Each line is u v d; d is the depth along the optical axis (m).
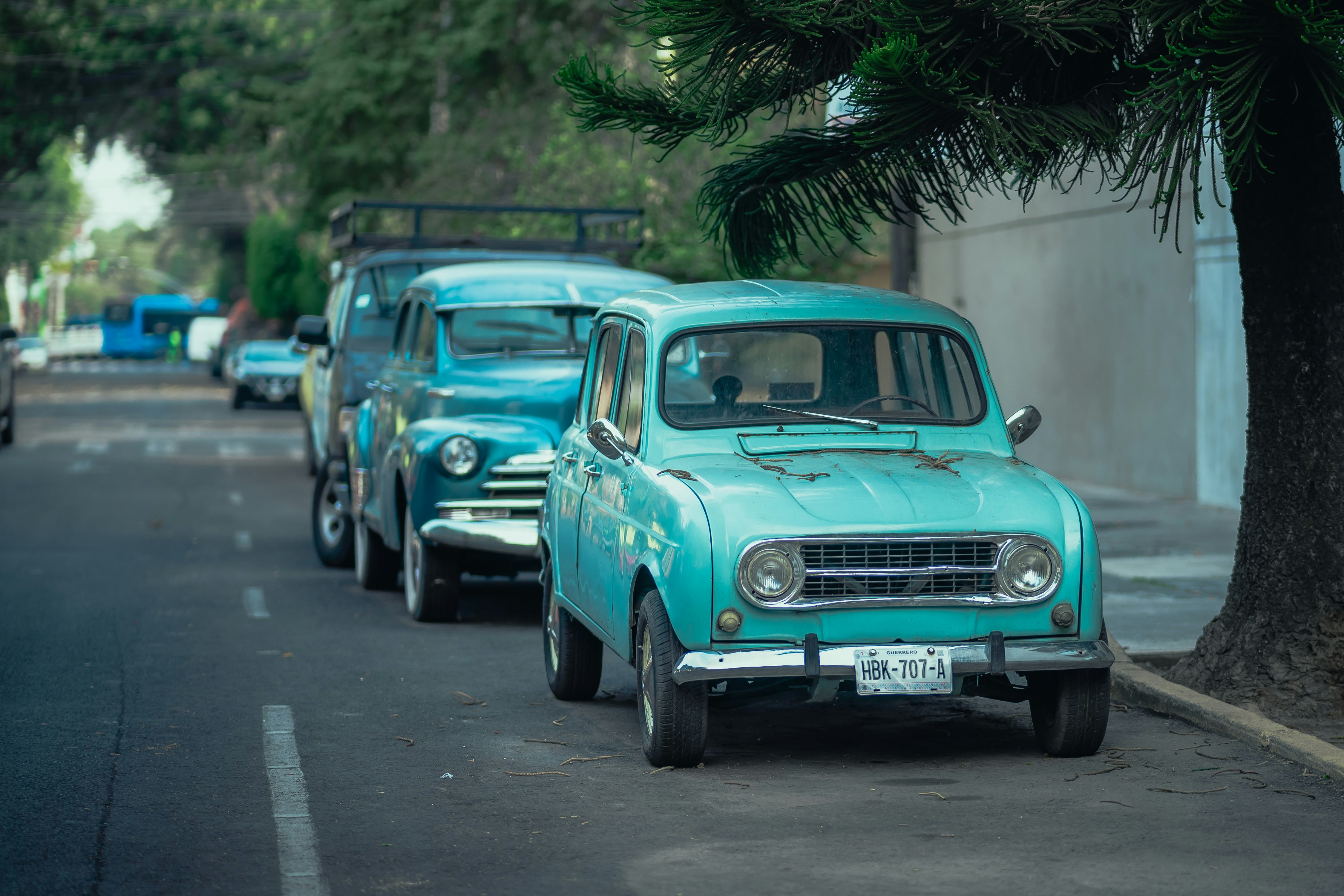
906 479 7.65
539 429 12.48
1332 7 7.05
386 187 44.09
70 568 15.83
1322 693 8.55
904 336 8.62
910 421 8.44
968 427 8.48
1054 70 8.24
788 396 8.42
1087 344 22.69
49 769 7.75
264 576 15.41
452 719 8.96
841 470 7.77
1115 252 21.80
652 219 26.61
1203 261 19.56
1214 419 19.55
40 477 25.95
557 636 9.53
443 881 5.97
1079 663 7.34
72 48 59.38
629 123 8.88
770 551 7.17
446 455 12.23
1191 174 7.18
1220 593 13.27
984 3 7.51
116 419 41.66
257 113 47.69
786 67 8.42
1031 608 7.35
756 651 7.18
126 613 12.97
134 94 60.84
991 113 7.52
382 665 10.74
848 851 6.30
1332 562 8.62
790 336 8.52
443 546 12.42
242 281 96.25
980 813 6.84
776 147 9.21
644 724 7.89
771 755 8.00
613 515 8.31
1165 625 11.66
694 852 6.30
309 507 21.95
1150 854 6.21
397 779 7.57
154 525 19.69
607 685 10.13
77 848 6.43
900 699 9.39
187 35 60.25
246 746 8.27
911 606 7.25
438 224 38.44
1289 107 8.37
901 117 7.64
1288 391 8.71
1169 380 20.52
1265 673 8.70
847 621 7.23
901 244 18.58
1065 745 7.78
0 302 122.06
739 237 9.60
